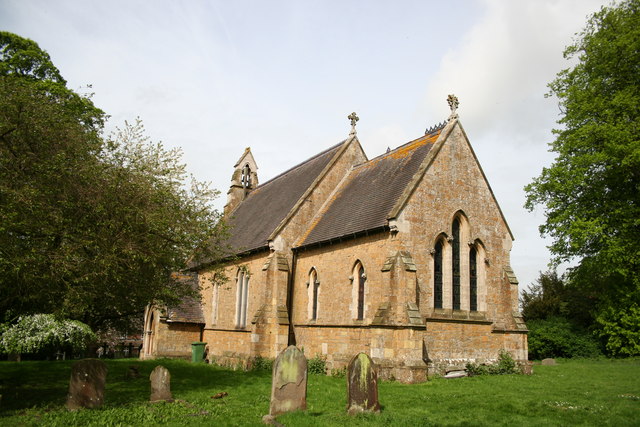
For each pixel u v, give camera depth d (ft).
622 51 96.07
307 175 119.34
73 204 48.88
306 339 89.76
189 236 61.11
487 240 85.10
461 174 83.92
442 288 77.46
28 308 60.80
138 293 57.77
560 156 107.34
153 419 41.73
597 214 100.94
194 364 98.94
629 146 87.04
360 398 42.98
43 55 108.37
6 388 58.34
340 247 84.84
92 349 120.98
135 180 55.21
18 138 48.42
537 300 164.55
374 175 96.99
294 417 40.55
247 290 105.50
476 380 68.85
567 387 62.59
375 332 69.15
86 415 42.86
